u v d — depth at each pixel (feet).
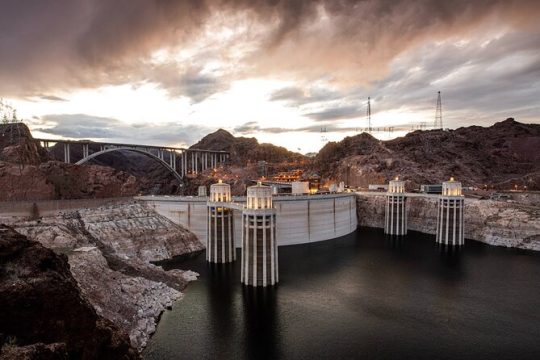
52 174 457.27
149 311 235.20
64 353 92.63
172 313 250.78
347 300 283.79
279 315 254.06
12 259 102.32
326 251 449.48
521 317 253.85
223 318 245.86
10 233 105.29
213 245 374.43
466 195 581.94
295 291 301.63
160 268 320.09
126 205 435.12
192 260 389.19
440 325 241.96
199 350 204.74
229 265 368.68
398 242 506.89
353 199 619.26
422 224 593.01
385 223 576.61
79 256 245.45
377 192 638.94
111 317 205.05
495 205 510.58
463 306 273.33
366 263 393.09
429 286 317.22
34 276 101.40
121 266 290.76
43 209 369.50
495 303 279.08
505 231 479.41
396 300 284.82
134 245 382.01
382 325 241.14
